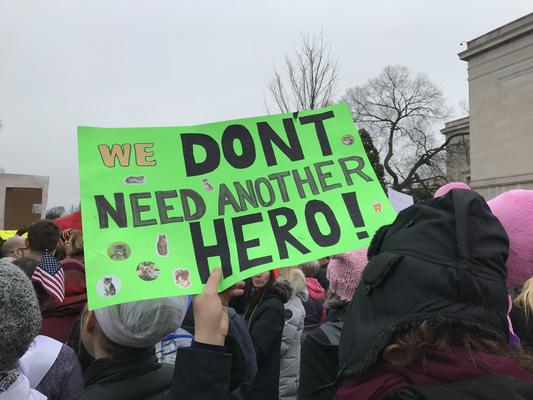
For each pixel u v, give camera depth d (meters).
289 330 3.65
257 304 3.38
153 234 1.60
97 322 1.67
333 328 2.21
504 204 1.69
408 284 1.07
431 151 41.47
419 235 1.14
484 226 1.11
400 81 42.03
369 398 1.04
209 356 1.38
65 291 3.08
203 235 1.64
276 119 1.85
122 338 1.59
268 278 3.33
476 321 1.02
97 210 1.58
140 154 1.69
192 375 1.35
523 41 26.30
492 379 0.99
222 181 1.73
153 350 1.75
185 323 2.74
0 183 7.87
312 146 1.84
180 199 1.67
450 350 1.02
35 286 2.75
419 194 41.22
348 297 2.38
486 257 1.06
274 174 1.78
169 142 1.74
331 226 1.72
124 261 1.54
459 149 40.69
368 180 1.80
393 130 41.97
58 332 2.90
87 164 1.63
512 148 26.62
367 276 1.15
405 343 1.03
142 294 1.50
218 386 1.36
